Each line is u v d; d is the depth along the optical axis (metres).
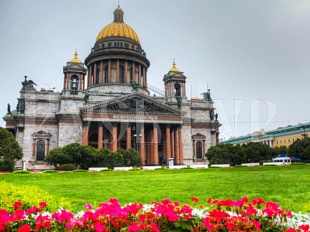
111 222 7.66
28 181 33.84
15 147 62.69
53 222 7.85
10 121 87.81
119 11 118.81
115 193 20.81
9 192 11.78
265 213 8.51
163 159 88.19
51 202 11.84
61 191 22.34
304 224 7.99
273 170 51.66
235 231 7.23
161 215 7.91
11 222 7.68
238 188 22.78
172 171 53.88
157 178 36.47
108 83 100.06
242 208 9.01
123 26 113.38
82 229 7.56
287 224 8.33
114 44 108.12
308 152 91.88
